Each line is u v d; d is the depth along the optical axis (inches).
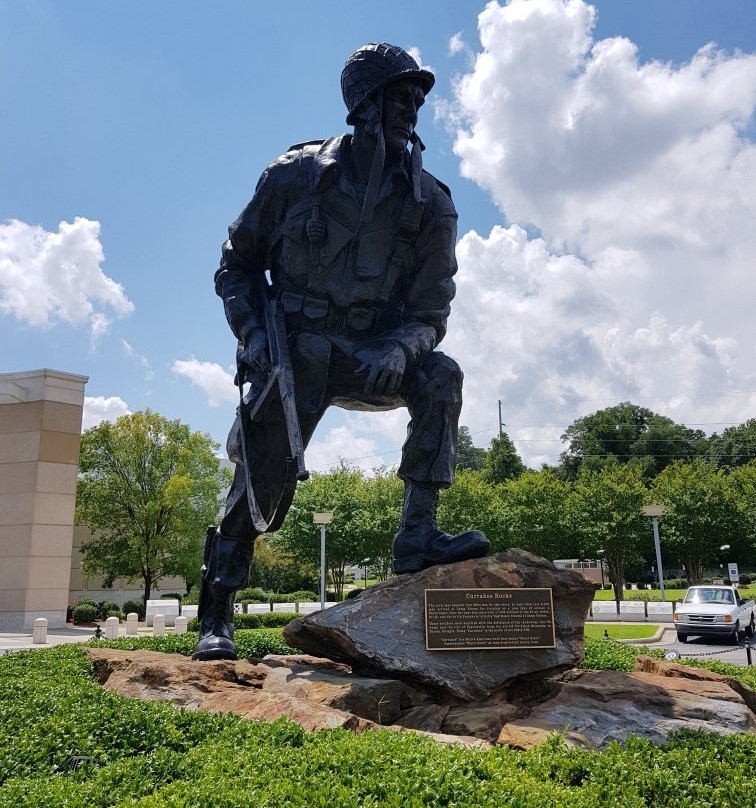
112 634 796.0
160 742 155.9
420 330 232.5
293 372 230.1
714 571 2203.5
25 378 1019.3
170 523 1291.8
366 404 244.4
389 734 151.6
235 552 243.8
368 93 218.2
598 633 862.5
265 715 174.7
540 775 142.3
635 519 1428.4
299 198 230.5
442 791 115.8
